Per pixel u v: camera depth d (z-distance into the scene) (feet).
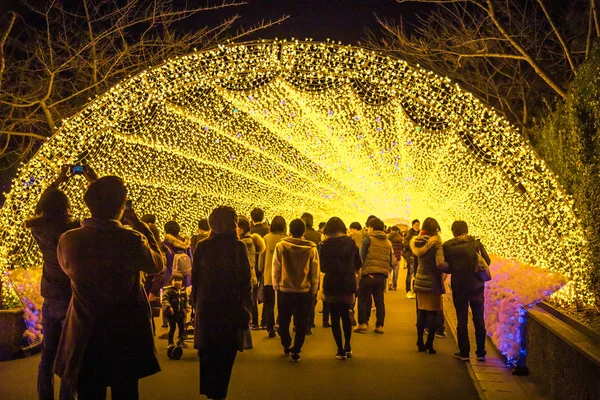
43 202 19.63
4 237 34.30
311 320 37.29
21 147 67.62
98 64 68.85
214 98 53.57
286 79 38.73
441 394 23.66
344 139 63.82
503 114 69.26
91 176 19.63
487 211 49.08
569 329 21.83
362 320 37.65
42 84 65.46
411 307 49.70
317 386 24.63
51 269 19.47
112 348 15.26
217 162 64.85
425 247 31.53
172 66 35.29
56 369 15.58
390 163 65.92
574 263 29.55
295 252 29.19
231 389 24.07
